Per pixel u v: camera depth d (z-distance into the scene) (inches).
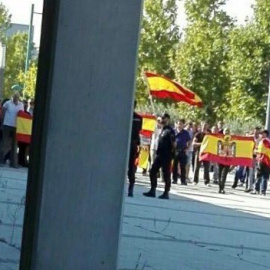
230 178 2608.3
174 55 3462.1
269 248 880.3
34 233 360.5
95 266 361.4
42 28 363.3
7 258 619.8
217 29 3329.2
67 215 359.3
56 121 357.1
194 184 1974.7
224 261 749.3
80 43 355.6
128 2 356.2
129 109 358.9
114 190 360.2
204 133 2065.7
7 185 1234.0
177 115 3102.9
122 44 356.5
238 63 2960.1
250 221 1162.0
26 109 1916.8
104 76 356.5
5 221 810.2
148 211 1122.0
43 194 358.3
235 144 1844.2
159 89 1808.6
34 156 363.9
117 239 362.3
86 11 355.3
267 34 2915.8
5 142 1717.5
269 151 1855.3
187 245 824.3
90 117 357.4
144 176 2009.1
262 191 1866.4
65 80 356.2
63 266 359.9
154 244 801.6
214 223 1069.1
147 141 1987.0
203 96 3297.2
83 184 358.6
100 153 358.3
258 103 2962.6
